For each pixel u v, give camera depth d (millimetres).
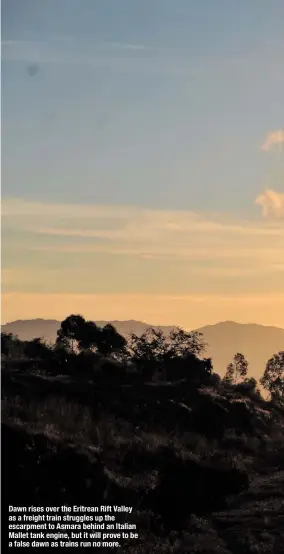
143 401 47250
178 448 37125
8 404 34906
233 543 24062
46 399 39469
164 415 46938
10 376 42156
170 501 26672
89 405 42188
